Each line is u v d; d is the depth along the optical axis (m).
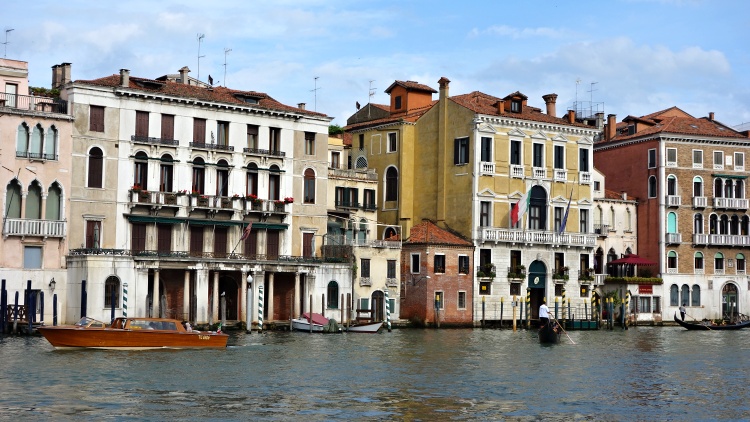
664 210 72.81
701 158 74.06
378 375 34.59
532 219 67.00
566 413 27.91
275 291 57.59
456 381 33.56
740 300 75.06
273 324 54.72
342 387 31.58
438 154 66.94
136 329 40.47
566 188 68.44
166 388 30.47
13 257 49.38
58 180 50.81
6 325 46.12
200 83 63.75
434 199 67.12
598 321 66.31
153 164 53.81
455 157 66.00
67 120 51.16
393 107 72.69
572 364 39.81
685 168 73.62
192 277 53.03
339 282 58.28
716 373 37.41
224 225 55.66
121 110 52.84
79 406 27.17
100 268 49.34
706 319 73.75
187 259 51.88
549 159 67.88
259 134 57.38
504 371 36.66
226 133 56.41
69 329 39.22
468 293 63.91
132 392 29.56
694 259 73.75
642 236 74.19
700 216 74.06
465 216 65.00
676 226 73.38
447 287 62.94
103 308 49.41
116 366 35.03
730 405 29.58
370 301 60.72
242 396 29.39
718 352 46.47
